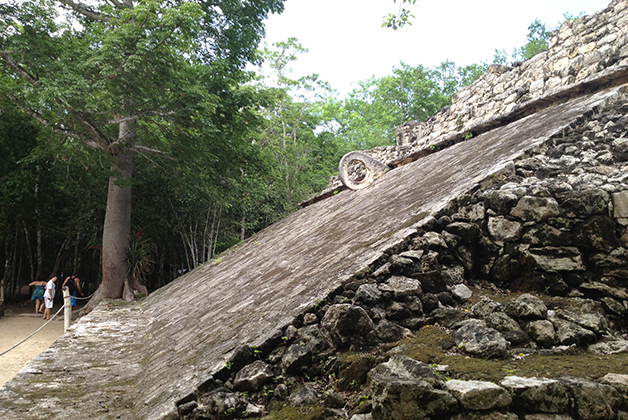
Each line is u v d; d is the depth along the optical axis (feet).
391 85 114.11
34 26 42.11
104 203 63.77
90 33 51.60
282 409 9.45
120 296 50.93
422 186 20.48
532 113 24.31
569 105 20.54
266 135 86.74
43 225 62.75
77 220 62.54
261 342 10.89
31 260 63.67
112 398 12.64
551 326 9.77
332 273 13.30
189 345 15.49
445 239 12.87
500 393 7.27
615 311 11.02
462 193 14.05
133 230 62.64
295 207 78.54
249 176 66.03
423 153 32.09
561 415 7.25
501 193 13.05
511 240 12.68
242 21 60.75
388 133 109.60
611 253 11.62
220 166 55.62
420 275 11.78
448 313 11.00
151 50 40.63
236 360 10.71
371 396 8.22
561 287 11.76
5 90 43.86
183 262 75.15
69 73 39.65
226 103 54.70
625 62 21.21
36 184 59.72
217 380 10.53
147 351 18.53
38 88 40.52
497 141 20.90
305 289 13.46
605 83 20.40
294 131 93.81
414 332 10.76
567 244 12.12
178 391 10.94
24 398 12.54
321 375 10.18
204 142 51.55
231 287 23.12
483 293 12.29
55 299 66.54
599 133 16.17
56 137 45.16
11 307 59.00
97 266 66.80
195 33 43.78
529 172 14.66
